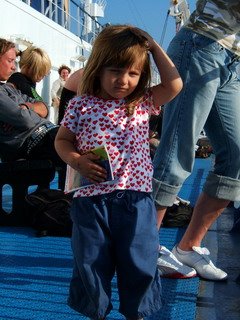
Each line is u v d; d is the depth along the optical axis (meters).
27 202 4.61
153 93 2.31
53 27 13.04
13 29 10.49
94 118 2.18
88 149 2.17
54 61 13.16
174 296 2.92
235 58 2.93
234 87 2.97
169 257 3.21
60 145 2.21
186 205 4.85
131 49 2.09
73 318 2.66
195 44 2.90
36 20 11.84
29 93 5.48
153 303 2.18
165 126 3.01
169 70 2.28
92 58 2.18
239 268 3.47
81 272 2.10
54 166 4.77
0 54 4.93
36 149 4.75
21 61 5.59
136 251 2.10
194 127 2.94
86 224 2.11
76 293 2.18
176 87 2.29
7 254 3.83
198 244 3.24
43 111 5.25
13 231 4.64
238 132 2.97
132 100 2.20
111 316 2.67
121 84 2.12
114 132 2.17
